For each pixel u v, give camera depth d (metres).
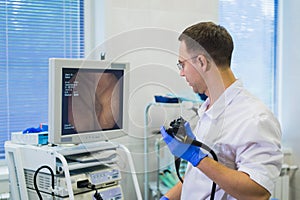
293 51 3.24
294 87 3.22
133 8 2.57
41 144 1.98
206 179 1.48
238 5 3.22
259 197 1.31
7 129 2.49
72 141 1.88
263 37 3.33
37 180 1.92
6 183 2.31
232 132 1.42
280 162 1.37
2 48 2.45
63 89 1.84
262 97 3.35
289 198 3.17
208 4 2.78
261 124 1.37
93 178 1.89
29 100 2.54
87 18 2.66
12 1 2.47
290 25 3.26
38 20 2.54
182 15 2.70
